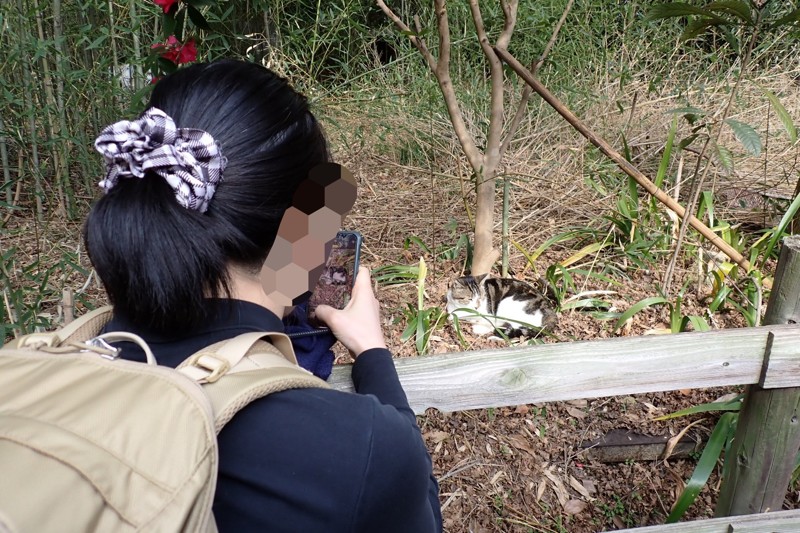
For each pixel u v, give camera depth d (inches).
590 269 123.3
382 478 26.0
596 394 54.6
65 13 143.6
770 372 56.3
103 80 143.5
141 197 24.8
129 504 20.9
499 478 85.6
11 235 130.7
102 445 21.7
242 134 26.8
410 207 150.6
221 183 26.2
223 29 177.9
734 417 81.2
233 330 27.2
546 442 91.0
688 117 103.7
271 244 28.0
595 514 82.5
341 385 44.1
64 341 29.3
